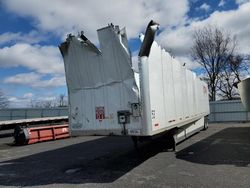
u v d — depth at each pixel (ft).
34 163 35.53
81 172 29.48
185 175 26.35
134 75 27.27
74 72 30.30
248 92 45.47
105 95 28.76
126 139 54.80
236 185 23.04
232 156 34.53
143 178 25.94
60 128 62.90
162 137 39.17
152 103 28.53
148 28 27.43
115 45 27.78
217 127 76.54
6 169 32.76
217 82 160.04
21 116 124.98
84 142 54.03
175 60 38.11
